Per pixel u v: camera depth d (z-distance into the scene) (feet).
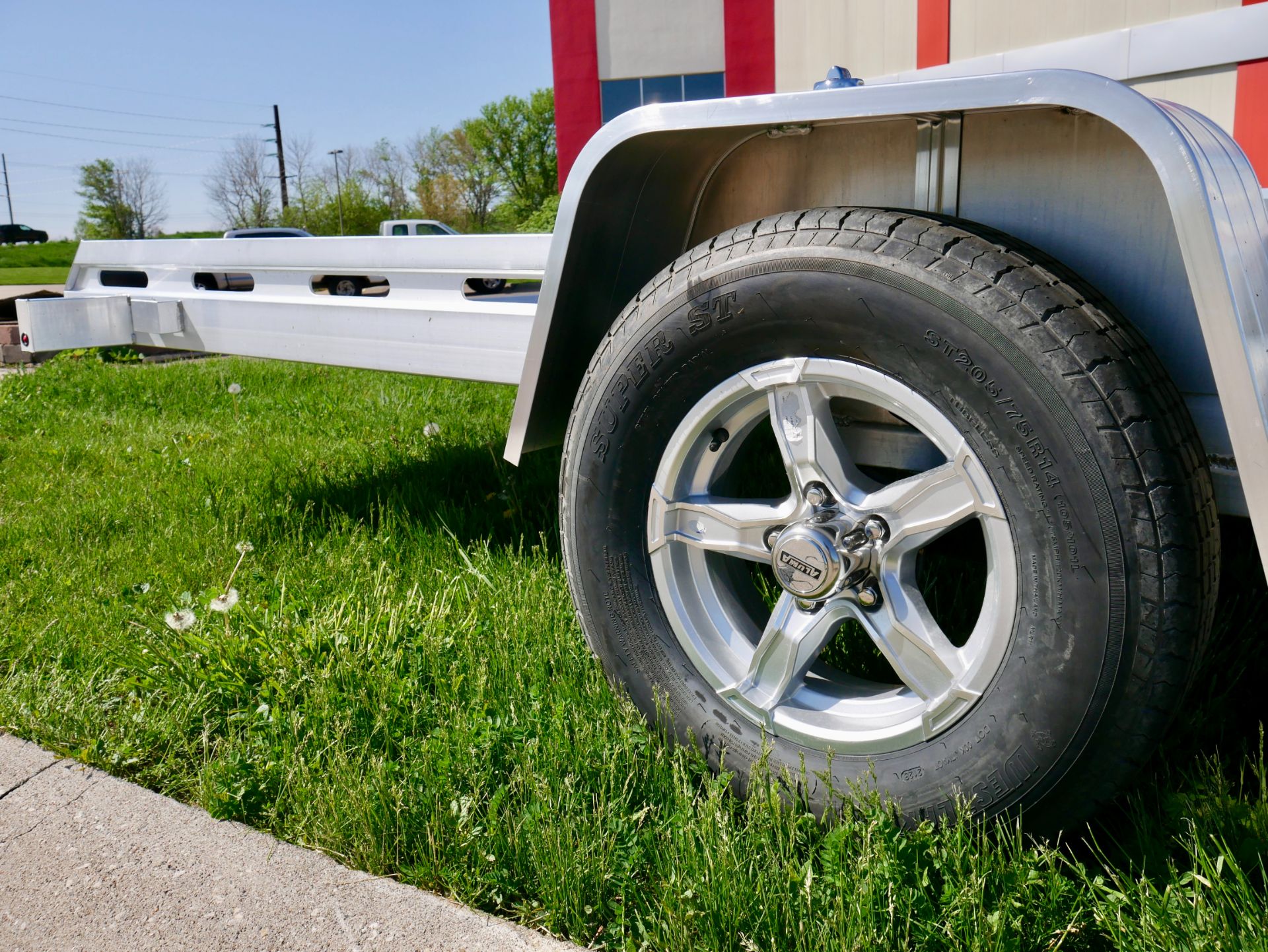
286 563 9.79
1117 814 5.59
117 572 9.86
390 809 5.73
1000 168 5.35
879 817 5.00
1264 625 7.25
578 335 6.85
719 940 4.75
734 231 5.59
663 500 5.92
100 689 7.51
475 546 9.88
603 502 6.09
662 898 4.95
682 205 6.59
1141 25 6.64
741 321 5.38
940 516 5.05
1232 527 7.76
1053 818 4.97
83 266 11.37
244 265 9.86
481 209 231.91
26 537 11.08
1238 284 4.24
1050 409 4.56
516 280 8.11
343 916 5.13
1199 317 4.28
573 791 5.76
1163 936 4.42
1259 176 6.18
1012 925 4.61
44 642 8.25
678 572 6.01
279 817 6.03
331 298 9.25
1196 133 4.49
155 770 6.55
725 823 5.30
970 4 7.68
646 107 5.58
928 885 4.79
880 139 5.85
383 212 228.43
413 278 8.71
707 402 5.66
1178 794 5.44
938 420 4.94
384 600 8.46
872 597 5.32
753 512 5.68
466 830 5.56
